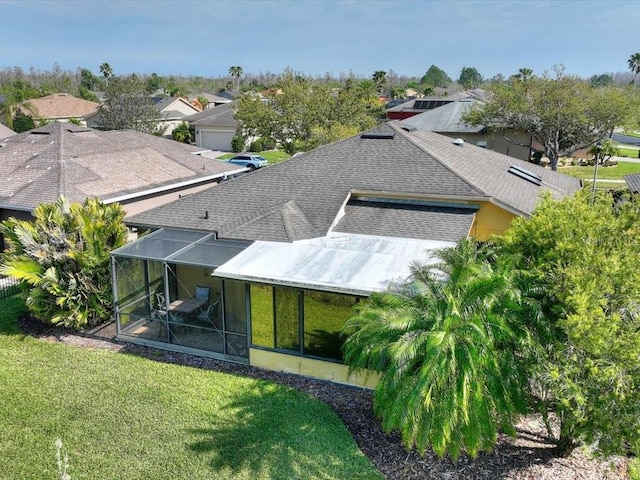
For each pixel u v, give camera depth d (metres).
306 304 17.78
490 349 12.03
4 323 23.16
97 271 22.16
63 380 17.97
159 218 24.50
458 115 65.25
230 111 90.88
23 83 113.00
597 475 13.20
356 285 16.66
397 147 26.39
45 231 21.81
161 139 46.66
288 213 22.89
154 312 21.45
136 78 83.06
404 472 13.34
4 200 30.02
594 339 11.15
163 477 13.26
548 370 11.76
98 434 14.95
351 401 16.73
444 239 20.48
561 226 14.50
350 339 14.13
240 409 16.09
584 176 57.62
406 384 12.04
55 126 40.25
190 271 21.77
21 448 14.39
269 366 18.89
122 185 33.03
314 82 64.56
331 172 25.66
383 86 150.88
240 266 18.55
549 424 14.63
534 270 13.57
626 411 11.26
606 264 12.14
